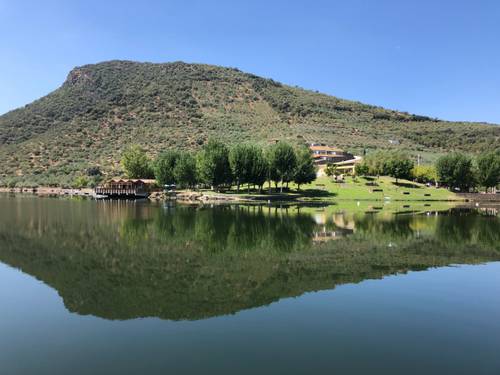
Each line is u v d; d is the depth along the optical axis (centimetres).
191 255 3312
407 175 14800
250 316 1916
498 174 13212
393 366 1451
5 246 3641
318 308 2031
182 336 1695
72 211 7438
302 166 12156
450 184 14225
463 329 1780
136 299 2158
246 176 11581
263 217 6575
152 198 13038
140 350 1567
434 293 2288
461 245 3875
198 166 12762
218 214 7088
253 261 3088
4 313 1956
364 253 3447
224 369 1423
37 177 18888
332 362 1475
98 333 1727
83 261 3050
